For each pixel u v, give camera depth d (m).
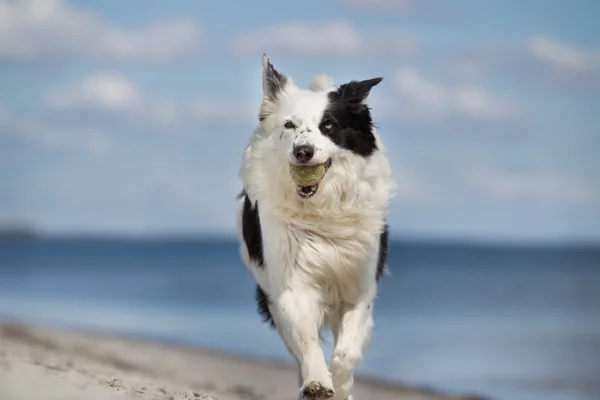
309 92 7.50
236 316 27.61
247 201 7.97
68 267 60.44
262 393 11.34
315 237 7.29
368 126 7.43
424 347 22.78
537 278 46.69
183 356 15.47
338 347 7.16
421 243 122.69
